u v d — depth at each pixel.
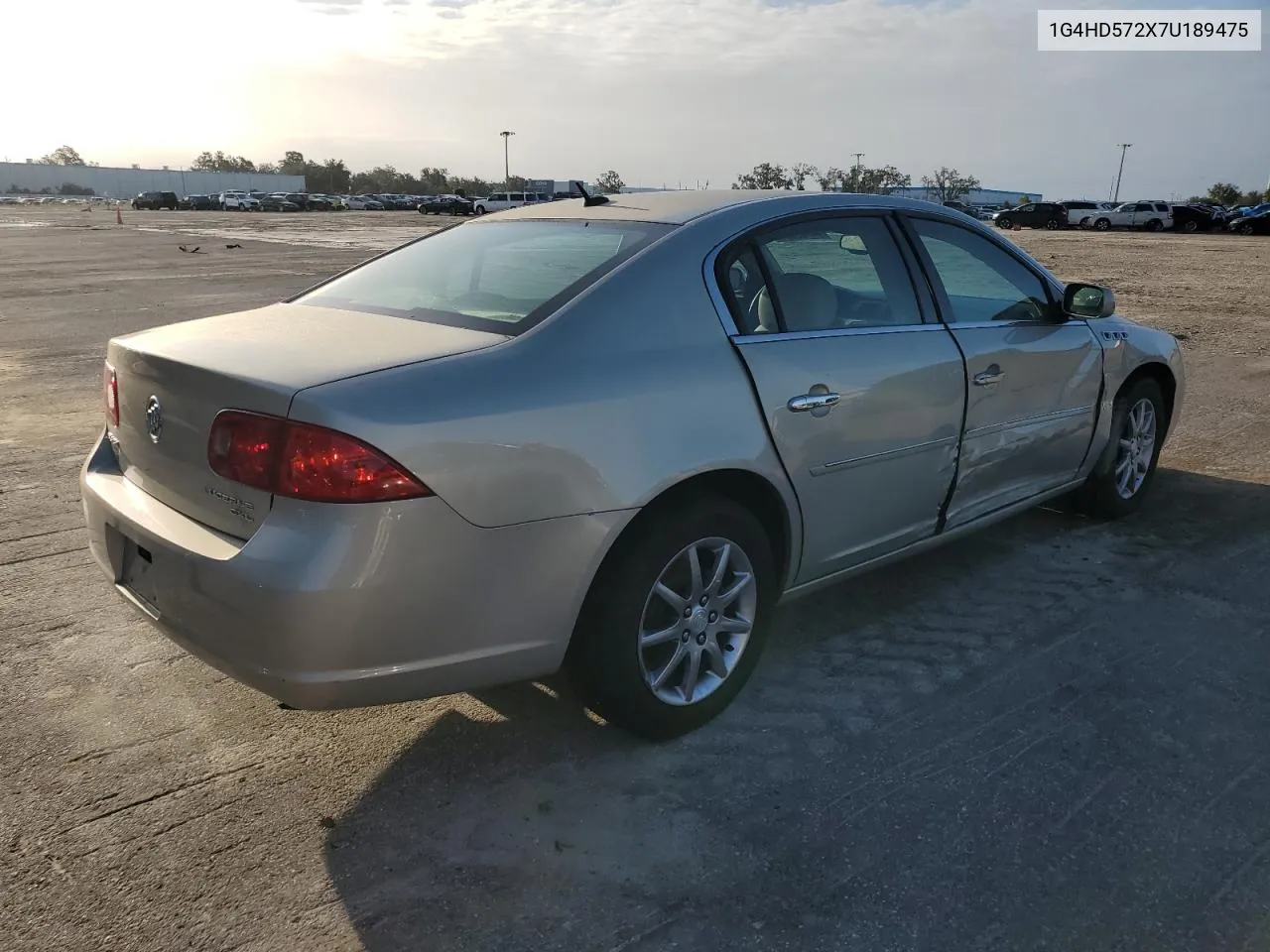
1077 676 3.37
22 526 4.75
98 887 2.36
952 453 3.66
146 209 83.25
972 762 2.87
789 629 3.74
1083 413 4.38
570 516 2.54
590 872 2.42
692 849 2.50
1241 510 5.05
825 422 3.12
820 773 2.83
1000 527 4.83
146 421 2.69
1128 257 25.73
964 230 3.92
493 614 2.48
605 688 2.80
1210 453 6.12
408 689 2.43
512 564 2.47
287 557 2.23
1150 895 2.33
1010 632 3.70
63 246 28.50
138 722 3.07
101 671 3.37
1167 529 4.78
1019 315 4.05
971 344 3.67
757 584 3.09
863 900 2.32
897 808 2.66
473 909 2.29
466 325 2.76
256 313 3.15
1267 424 6.85
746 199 3.35
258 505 2.35
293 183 146.38
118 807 2.65
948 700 3.22
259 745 2.96
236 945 2.18
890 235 3.60
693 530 2.83
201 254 25.03
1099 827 2.58
